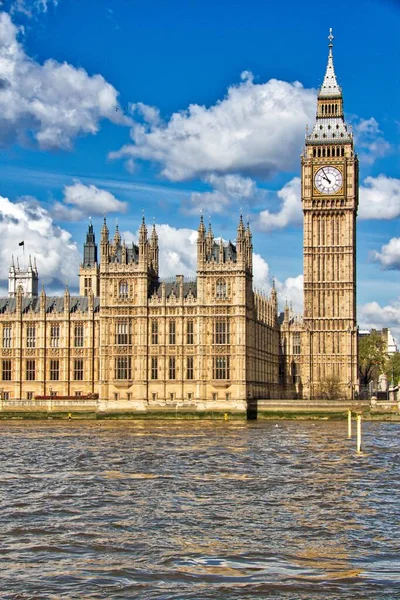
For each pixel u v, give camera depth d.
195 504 74.94
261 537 63.25
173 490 81.94
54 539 62.56
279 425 179.62
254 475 91.88
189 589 51.72
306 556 58.34
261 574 54.47
